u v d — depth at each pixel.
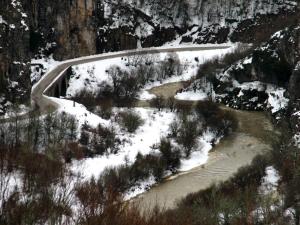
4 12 101.75
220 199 51.44
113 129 88.25
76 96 117.31
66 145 74.94
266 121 108.88
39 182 31.55
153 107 112.75
